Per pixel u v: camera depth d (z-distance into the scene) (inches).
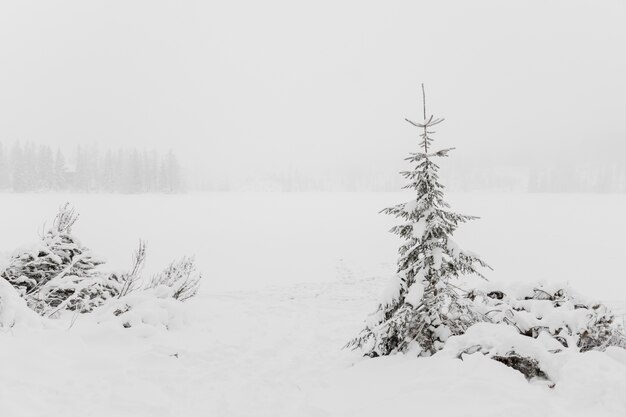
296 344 299.9
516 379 176.9
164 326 301.7
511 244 1002.7
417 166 233.0
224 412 192.2
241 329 329.1
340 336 321.4
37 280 351.9
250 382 225.6
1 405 164.7
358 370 224.8
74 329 280.2
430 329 227.1
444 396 169.8
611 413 152.2
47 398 183.8
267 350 278.4
